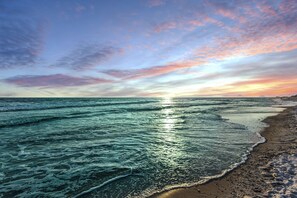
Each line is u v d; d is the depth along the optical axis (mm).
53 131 14758
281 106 49625
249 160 8125
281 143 10719
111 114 28312
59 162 8258
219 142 11461
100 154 9367
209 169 7328
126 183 6273
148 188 5914
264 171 6789
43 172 7227
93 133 14273
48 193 5719
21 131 14648
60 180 6555
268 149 9625
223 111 34562
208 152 9500
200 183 6176
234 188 5715
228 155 8953
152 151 9820
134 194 5562
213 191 5641
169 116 26219
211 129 15875
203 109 40969
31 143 11234
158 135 13680
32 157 8852
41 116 23406
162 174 6969
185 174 6926
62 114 26438
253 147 10133
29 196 5562
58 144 11094
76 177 6777
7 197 5512
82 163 8141
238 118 23312
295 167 6871
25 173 7137
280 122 19172
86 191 5777
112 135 13672
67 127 16578
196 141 11812
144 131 15211
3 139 12086
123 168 7574
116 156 9055
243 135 13336
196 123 19344
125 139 12477
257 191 5375
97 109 37469
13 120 19484
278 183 5723
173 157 8836
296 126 16203
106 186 6078
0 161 8312
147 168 7543
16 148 10211
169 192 5645
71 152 9633
